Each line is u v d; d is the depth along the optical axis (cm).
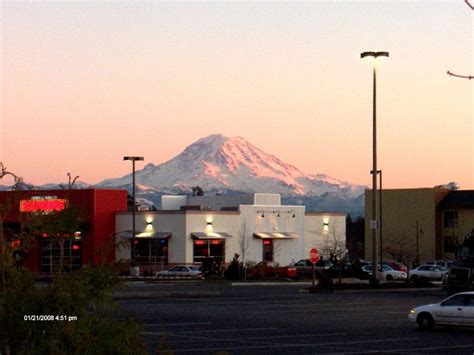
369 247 10544
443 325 3069
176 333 2861
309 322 3309
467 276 4856
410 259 9831
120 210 8288
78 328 948
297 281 6831
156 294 4844
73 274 980
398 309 4000
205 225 8469
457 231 9950
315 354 2362
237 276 7100
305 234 9194
